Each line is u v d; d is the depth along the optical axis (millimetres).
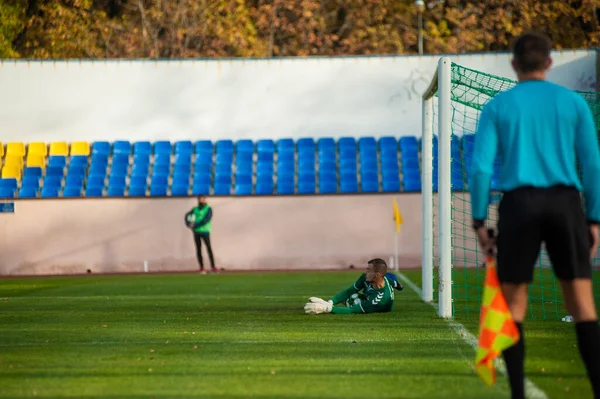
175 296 36562
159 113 66062
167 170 64312
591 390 13500
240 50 97375
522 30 95312
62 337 21188
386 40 97812
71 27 95625
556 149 12055
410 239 62438
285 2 97250
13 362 16844
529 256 11891
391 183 63469
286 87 66188
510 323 11602
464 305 30219
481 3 97062
